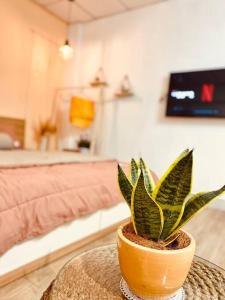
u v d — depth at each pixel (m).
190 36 2.85
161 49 3.05
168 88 2.95
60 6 3.36
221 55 2.66
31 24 3.31
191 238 0.58
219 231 1.96
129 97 3.31
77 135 3.78
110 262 0.71
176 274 0.51
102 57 3.56
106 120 3.51
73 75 3.79
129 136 3.30
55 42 3.69
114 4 3.20
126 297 0.56
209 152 2.72
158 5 3.07
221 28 2.65
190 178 0.53
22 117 3.34
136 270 0.51
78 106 3.35
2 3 2.93
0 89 3.03
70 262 0.69
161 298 0.54
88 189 1.46
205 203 0.54
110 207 1.70
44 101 3.63
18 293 1.06
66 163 1.75
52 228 1.20
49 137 3.77
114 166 1.98
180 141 2.91
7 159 1.57
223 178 2.63
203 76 2.69
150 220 0.54
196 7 2.80
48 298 0.56
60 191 1.28
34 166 1.49
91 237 1.58
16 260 1.11
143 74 3.19
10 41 3.07
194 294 0.59
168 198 0.56
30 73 3.38
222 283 0.64
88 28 3.70
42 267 1.25
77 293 0.56
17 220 1.03
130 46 3.30
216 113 2.62
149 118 3.14
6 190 1.04
